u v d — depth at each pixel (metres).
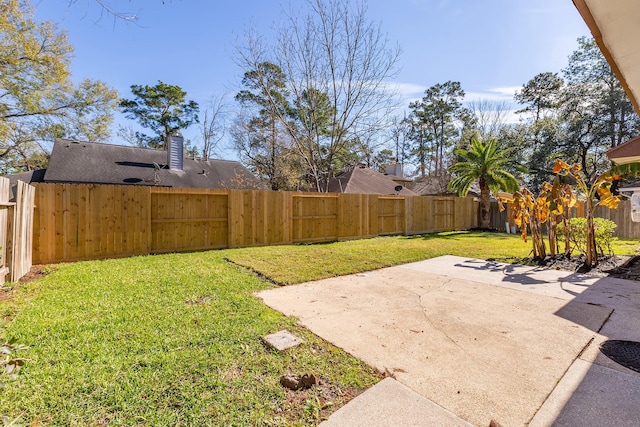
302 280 4.92
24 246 4.84
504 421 1.79
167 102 25.31
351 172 20.33
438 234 12.19
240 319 3.20
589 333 2.98
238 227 8.27
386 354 2.55
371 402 1.95
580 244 7.19
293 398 1.98
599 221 7.12
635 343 2.77
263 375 2.21
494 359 2.48
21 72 13.73
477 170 13.75
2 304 3.48
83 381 2.06
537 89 22.00
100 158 14.52
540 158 19.45
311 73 13.09
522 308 3.69
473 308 3.69
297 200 9.30
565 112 19.44
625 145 6.07
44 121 15.99
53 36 13.59
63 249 6.04
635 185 12.82
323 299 4.00
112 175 13.92
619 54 2.03
